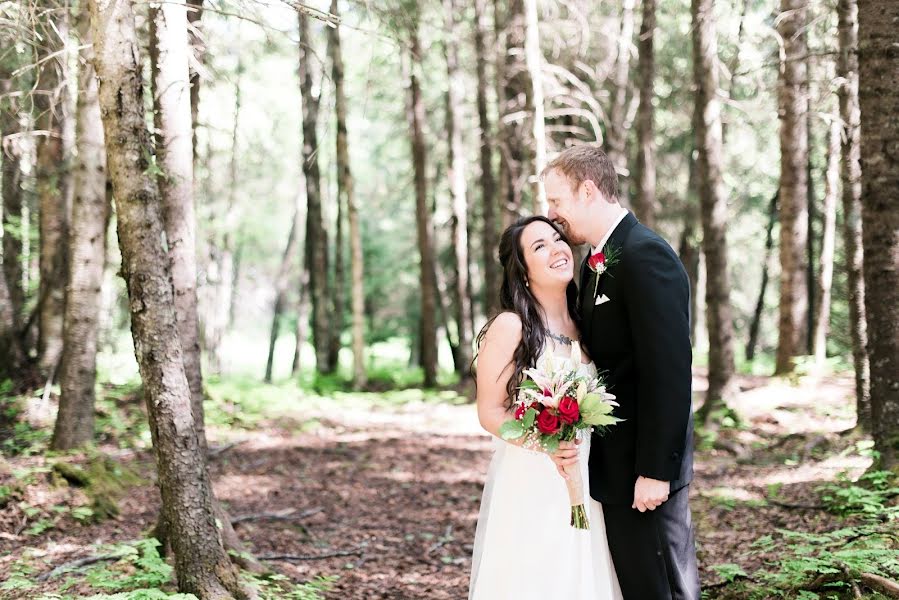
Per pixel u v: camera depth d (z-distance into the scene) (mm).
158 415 3930
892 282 5250
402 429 12188
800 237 12578
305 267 20266
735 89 14797
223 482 8352
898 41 5102
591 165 3158
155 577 4277
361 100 19062
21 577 4605
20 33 5117
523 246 3166
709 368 10227
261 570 4949
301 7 4184
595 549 3180
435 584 5441
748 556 4969
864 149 5297
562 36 12156
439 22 14672
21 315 11680
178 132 5273
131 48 3818
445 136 19859
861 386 8188
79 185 7852
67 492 6410
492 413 3156
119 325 17609
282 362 36375
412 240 25391
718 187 10016
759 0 12797
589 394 2906
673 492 3014
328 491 8219
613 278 3061
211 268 21891
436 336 16969
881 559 3789
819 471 7266
